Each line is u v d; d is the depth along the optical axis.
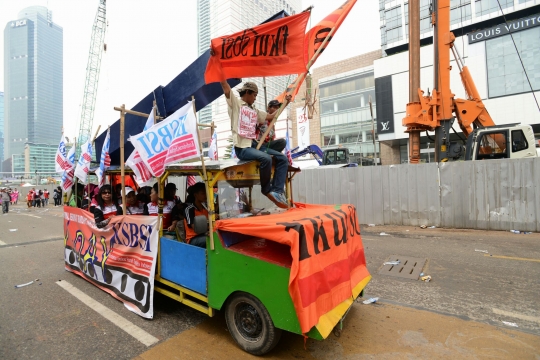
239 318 3.22
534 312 3.83
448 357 2.94
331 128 35.41
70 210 6.05
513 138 9.31
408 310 3.97
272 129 3.92
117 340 3.43
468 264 5.76
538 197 8.11
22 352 3.23
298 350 3.11
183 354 3.12
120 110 4.61
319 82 36.16
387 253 6.71
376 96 29.03
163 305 4.36
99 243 5.09
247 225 2.99
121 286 4.51
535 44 22.23
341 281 3.19
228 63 3.71
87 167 5.66
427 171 9.49
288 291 2.71
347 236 3.62
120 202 5.50
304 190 11.55
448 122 10.87
